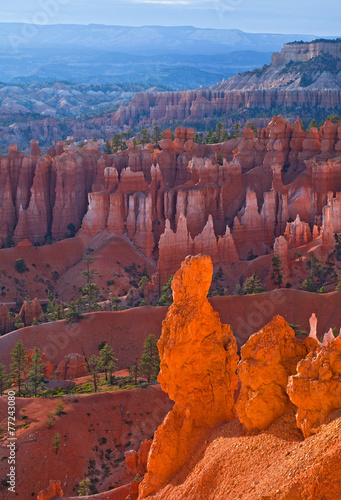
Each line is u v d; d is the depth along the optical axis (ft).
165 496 77.15
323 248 392.88
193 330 83.92
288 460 61.57
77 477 203.00
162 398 238.89
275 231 481.46
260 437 69.05
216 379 83.51
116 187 510.58
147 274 457.27
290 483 57.52
